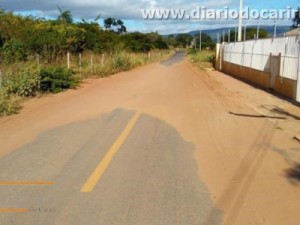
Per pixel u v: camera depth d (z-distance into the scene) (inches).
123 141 304.7
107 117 408.5
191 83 835.4
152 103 517.3
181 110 464.1
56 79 639.1
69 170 232.8
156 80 898.7
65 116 411.5
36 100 526.0
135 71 1261.1
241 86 794.2
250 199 190.9
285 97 599.5
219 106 498.6
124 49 1857.8
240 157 264.1
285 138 317.7
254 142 306.2
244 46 989.8
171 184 211.2
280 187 207.0
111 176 222.8
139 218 169.6
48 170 232.7
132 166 241.6
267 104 520.7
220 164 248.1
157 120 397.7
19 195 194.5
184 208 180.1
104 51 1369.3
